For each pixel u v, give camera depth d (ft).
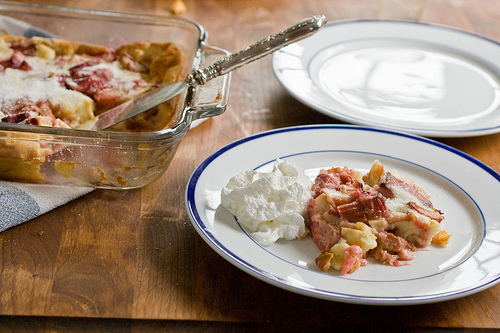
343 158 3.07
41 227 2.81
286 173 2.83
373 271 2.61
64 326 2.53
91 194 2.96
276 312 2.57
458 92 3.62
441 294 2.49
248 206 2.69
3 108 3.15
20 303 2.55
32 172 2.91
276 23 4.21
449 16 4.45
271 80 3.69
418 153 3.08
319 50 3.79
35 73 3.39
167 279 2.65
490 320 2.57
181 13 4.23
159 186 3.01
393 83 3.66
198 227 2.64
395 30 3.97
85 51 3.57
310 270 2.60
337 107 3.35
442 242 2.73
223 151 2.99
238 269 2.69
